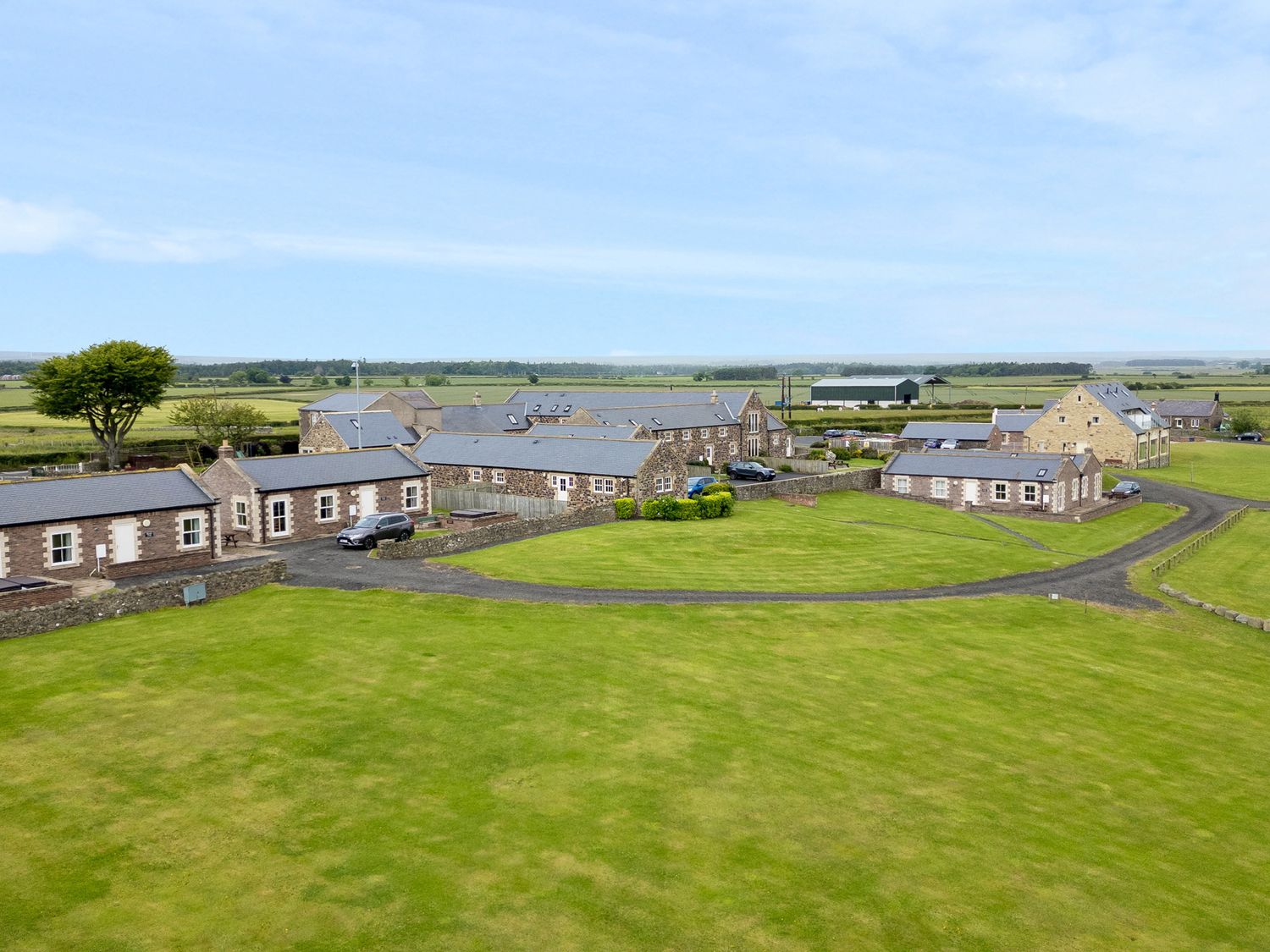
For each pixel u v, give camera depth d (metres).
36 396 99.06
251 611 40.12
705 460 104.69
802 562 55.41
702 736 28.81
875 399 198.12
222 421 108.81
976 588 52.38
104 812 22.72
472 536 55.88
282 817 22.77
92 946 17.75
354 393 112.81
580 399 118.50
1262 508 89.44
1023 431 131.50
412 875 20.58
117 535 48.84
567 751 27.14
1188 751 31.11
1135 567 60.91
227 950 17.86
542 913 19.44
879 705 33.03
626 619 41.12
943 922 20.11
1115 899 21.61
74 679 31.27
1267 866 23.72
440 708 29.73
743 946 18.80
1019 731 31.66
